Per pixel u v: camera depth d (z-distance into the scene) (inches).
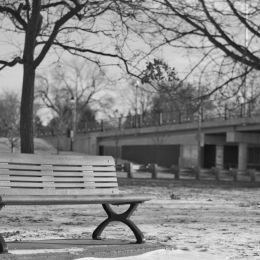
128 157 3449.8
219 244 331.3
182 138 2987.2
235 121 2524.6
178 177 1594.5
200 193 847.7
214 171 1716.3
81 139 3646.7
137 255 279.9
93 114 4254.4
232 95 589.3
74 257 257.3
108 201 280.8
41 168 287.0
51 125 3954.2
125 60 693.3
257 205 631.8
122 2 627.8
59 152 3073.3
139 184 1028.5
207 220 457.4
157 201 642.8
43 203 256.1
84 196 275.0
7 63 690.2
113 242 303.7
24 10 736.3
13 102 3275.1
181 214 502.3
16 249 270.7
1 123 3166.8
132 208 304.3
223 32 535.2
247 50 542.0
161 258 274.8
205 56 566.6
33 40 684.1
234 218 479.2
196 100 593.0
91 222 420.5
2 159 271.9
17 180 275.4
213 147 3078.2
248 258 286.5
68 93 3651.6
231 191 956.6
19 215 463.2
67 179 296.4
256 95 609.6
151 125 3157.0
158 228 398.0
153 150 3221.0
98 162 313.1
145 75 607.8
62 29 711.7
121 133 3341.5
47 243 295.3
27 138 687.1
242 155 2706.7
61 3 716.7
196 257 281.9
